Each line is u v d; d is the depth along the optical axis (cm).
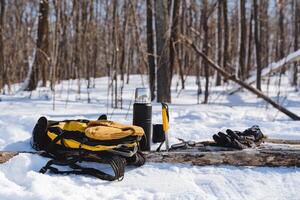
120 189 369
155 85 1073
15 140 498
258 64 1326
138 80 1906
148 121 450
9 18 2292
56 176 385
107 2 1377
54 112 756
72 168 398
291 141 495
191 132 570
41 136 443
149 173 402
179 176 397
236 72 1502
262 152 417
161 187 375
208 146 447
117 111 806
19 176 376
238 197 367
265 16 2392
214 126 636
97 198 348
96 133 392
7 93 1371
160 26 994
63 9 1617
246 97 1290
